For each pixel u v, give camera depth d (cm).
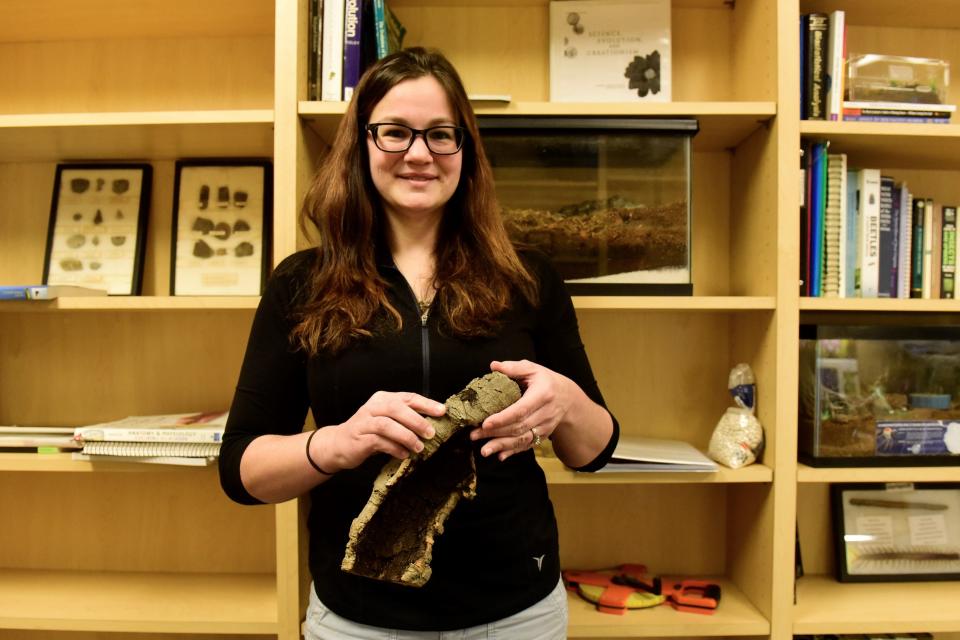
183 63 152
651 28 142
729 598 141
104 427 128
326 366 92
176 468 128
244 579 150
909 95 134
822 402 132
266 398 95
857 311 152
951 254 141
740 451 130
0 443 129
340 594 92
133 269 147
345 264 96
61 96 153
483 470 92
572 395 90
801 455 137
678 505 155
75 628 130
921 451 133
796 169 124
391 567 80
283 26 122
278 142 122
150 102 153
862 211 132
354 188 99
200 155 149
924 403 133
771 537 128
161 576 152
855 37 152
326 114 123
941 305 128
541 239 127
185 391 154
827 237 131
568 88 143
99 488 155
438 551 91
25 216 154
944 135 127
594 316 154
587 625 129
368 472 91
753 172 137
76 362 154
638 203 127
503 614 92
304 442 86
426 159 94
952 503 152
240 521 155
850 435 132
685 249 127
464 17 151
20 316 154
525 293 100
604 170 127
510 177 127
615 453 130
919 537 151
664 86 142
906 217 137
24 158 151
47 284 147
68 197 150
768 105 124
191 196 149
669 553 155
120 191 150
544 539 97
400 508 83
